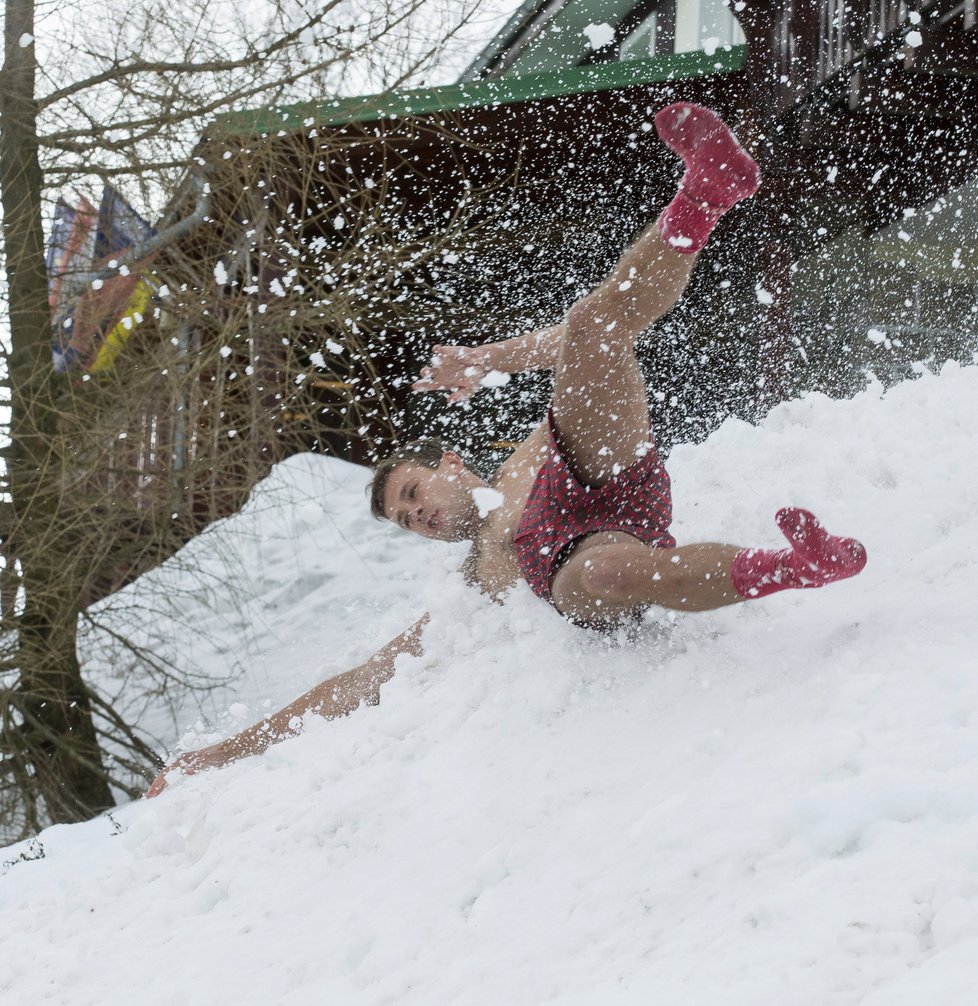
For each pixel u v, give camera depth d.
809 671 2.37
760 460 3.73
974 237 8.47
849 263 9.09
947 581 2.53
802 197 9.06
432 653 3.17
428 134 9.29
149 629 8.08
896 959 1.45
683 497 3.69
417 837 2.39
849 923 1.54
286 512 9.22
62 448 7.25
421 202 9.83
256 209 7.67
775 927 1.62
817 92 8.39
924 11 7.19
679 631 2.68
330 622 8.32
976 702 2.01
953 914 1.47
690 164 2.45
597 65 9.23
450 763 2.63
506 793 2.40
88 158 7.56
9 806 7.48
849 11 8.00
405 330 9.48
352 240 8.91
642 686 2.57
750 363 9.05
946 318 8.87
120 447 7.36
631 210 9.84
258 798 2.88
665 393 9.00
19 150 7.55
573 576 2.58
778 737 2.17
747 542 3.28
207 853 2.73
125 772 8.01
